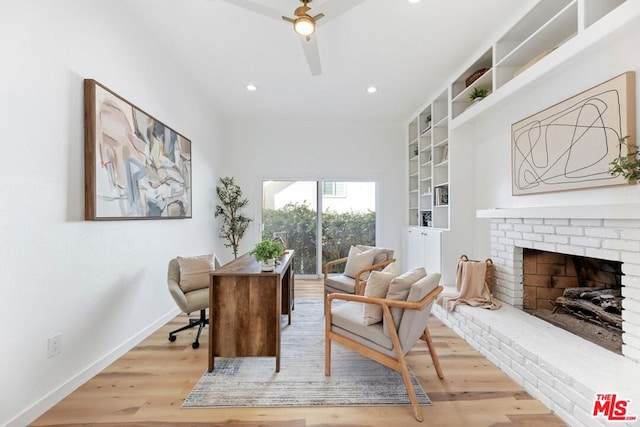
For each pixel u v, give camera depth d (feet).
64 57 6.12
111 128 7.32
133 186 8.29
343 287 10.74
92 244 6.92
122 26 8.04
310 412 5.71
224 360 7.72
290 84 12.93
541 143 8.34
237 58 10.76
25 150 5.29
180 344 8.71
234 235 16.92
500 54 9.37
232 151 17.71
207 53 10.43
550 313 8.79
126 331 8.21
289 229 18.13
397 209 18.12
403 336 5.94
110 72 7.56
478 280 9.92
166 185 10.30
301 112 16.48
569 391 5.31
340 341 6.90
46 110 5.71
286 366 7.42
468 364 7.50
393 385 6.59
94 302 6.98
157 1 7.84
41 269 5.61
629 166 5.63
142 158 8.76
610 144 6.36
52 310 5.84
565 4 7.55
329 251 18.21
